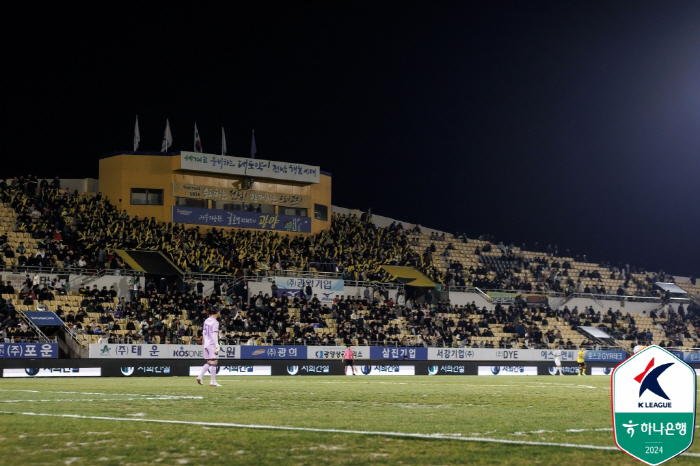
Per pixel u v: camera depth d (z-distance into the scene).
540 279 71.06
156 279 54.34
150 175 60.38
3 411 14.08
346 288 59.47
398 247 67.62
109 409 14.58
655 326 69.31
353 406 16.08
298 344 50.38
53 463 8.24
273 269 58.12
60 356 45.62
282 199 64.50
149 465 8.17
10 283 45.59
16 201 53.34
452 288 64.06
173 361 44.00
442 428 11.62
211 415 13.41
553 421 13.12
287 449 9.25
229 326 49.56
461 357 54.12
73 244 52.66
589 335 63.56
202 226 60.97
